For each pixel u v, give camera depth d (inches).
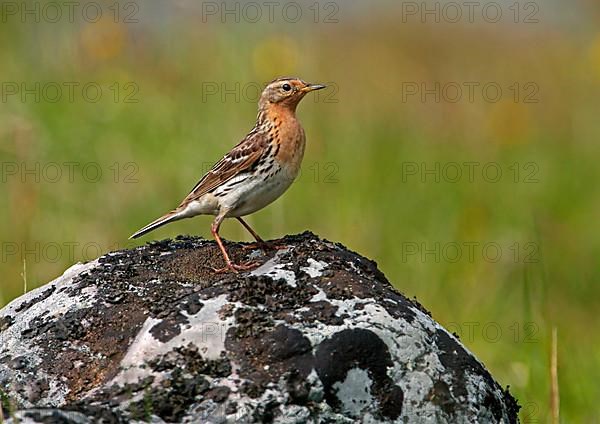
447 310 523.8
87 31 720.3
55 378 278.8
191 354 269.7
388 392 270.4
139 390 263.3
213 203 377.1
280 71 693.3
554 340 387.5
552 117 815.1
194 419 255.8
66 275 318.3
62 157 594.9
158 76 690.8
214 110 632.4
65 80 676.1
